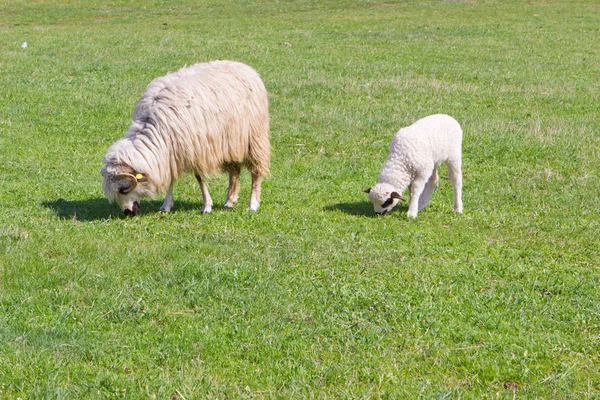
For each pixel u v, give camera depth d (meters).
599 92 18.17
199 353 5.65
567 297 6.84
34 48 22.97
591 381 5.40
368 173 11.84
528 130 14.38
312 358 5.62
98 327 6.03
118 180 8.66
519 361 5.67
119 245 7.96
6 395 4.96
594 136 13.98
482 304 6.64
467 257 7.92
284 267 7.40
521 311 6.50
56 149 12.66
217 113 8.99
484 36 27.06
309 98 17.23
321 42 25.38
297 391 5.15
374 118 15.38
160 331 5.98
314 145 13.51
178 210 9.61
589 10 34.78
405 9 35.38
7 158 11.93
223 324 6.16
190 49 23.23
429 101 17.06
